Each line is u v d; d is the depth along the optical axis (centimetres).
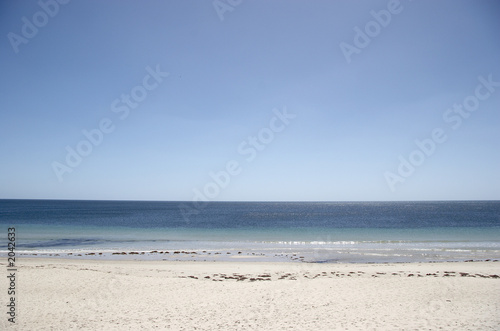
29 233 3491
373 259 2052
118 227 4300
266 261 1978
